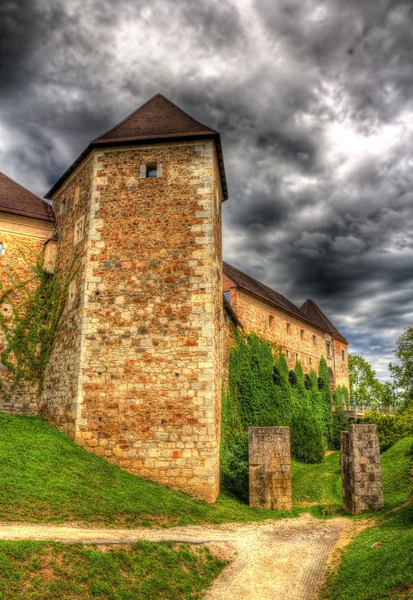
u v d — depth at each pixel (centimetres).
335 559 1012
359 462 1483
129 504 1109
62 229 1897
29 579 694
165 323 1467
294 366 3344
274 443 1540
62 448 1327
